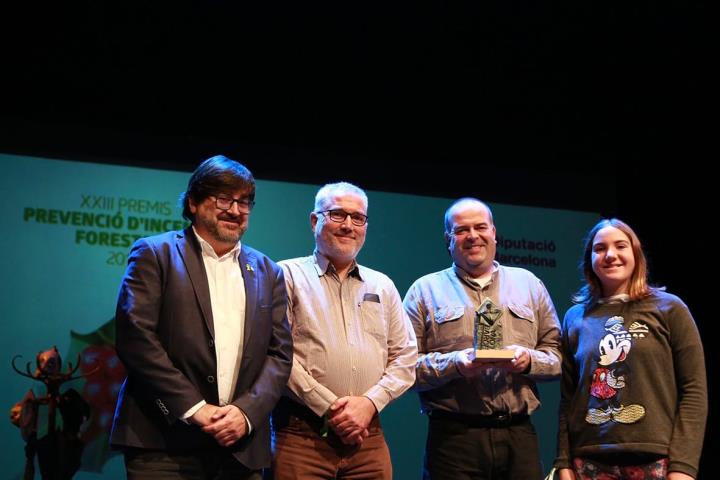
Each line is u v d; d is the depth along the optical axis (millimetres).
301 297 2879
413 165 4770
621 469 2783
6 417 3910
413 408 4531
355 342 2850
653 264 4969
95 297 4164
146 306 2377
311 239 4547
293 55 4418
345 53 4480
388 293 3027
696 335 2828
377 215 4652
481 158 4871
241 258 2617
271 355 2557
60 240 4141
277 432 2809
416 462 4469
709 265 4863
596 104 4898
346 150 4656
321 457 2740
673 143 4984
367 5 4359
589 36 4625
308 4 4309
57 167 4172
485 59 4648
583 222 5004
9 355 3967
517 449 3002
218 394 2396
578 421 2902
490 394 3012
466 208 3240
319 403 2707
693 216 4922
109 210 4238
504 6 4438
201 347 2396
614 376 2836
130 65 4199
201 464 2396
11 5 3977
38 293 4062
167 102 4297
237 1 4227
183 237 2570
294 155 4566
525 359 2928
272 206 4484
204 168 2582
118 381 4137
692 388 2762
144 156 4324
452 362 2951
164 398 2291
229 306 2523
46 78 4094
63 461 3914
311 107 4523
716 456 4688
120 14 4113
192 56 4273
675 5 4469
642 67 4801
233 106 4398
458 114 4754
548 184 4992
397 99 4641
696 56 4746
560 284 4902
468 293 3205
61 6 4031
